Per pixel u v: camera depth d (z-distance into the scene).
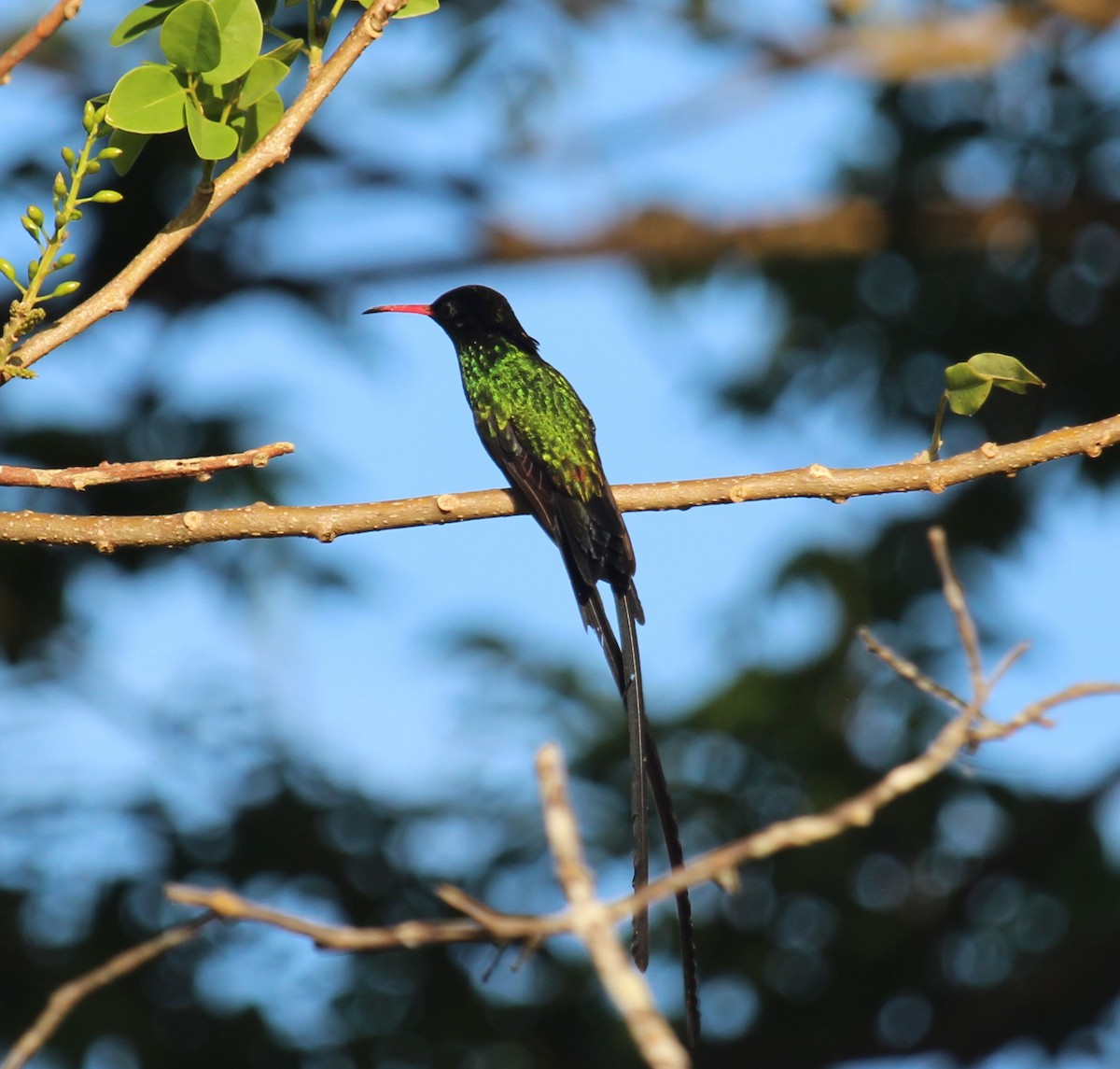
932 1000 13.78
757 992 13.71
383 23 6.24
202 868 12.83
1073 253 15.52
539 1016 12.93
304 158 15.47
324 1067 12.38
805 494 7.07
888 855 13.93
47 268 5.72
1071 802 13.95
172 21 5.64
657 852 13.48
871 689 14.35
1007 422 15.31
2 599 13.59
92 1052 11.91
